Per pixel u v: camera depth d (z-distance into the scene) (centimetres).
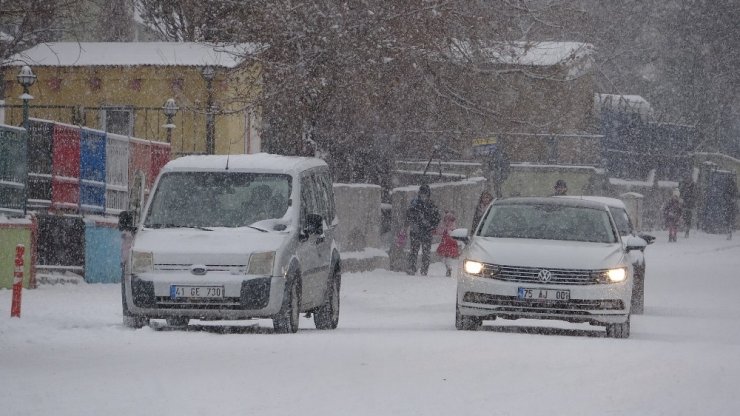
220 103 8044
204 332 3662
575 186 12412
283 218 3972
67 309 4581
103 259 6291
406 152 11256
